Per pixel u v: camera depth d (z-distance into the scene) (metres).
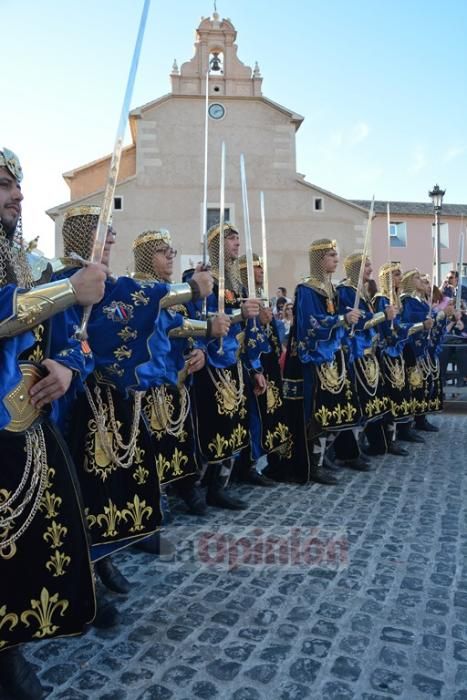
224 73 21.44
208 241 4.24
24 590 1.88
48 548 1.93
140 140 20.88
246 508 4.05
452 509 3.98
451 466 5.18
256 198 21.25
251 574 2.98
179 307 3.71
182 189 20.88
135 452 2.74
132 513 2.69
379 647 2.31
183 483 3.94
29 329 1.79
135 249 3.65
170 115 21.06
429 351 6.45
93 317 2.48
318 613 2.58
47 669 2.20
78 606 2.00
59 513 1.97
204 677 2.13
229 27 21.41
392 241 25.50
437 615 2.55
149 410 3.48
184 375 3.63
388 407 5.41
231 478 4.73
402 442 6.23
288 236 21.27
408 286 6.55
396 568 3.04
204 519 3.85
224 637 2.39
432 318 6.21
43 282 2.15
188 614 2.58
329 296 4.68
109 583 2.80
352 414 4.68
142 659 2.25
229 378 3.98
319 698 2.01
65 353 2.02
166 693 2.05
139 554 3.27
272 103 21.39
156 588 2.84
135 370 2.53
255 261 4.79
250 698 2.02
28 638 1.88
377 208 25.86
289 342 4.80
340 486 4.60
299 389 4.73
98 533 2.56
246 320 4.14
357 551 3.27
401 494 4.35
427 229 25.56
